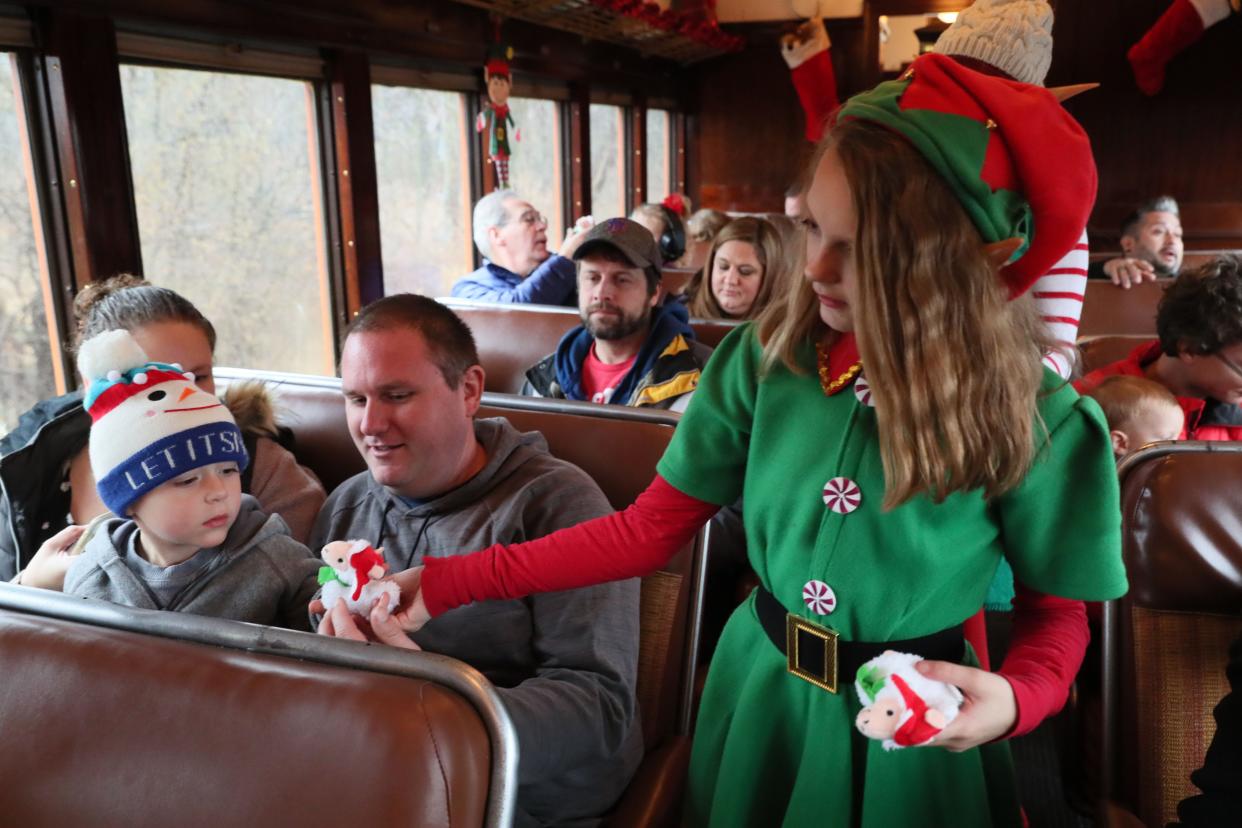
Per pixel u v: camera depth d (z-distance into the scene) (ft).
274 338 10.44
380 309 4.54
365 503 5.05
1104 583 2.99
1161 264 14.47
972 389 2.68
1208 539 4.27
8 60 7.30
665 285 13.93
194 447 3.74
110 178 7.85
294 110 10.37
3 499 5.38
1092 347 9.20
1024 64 2.92
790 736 3.42
